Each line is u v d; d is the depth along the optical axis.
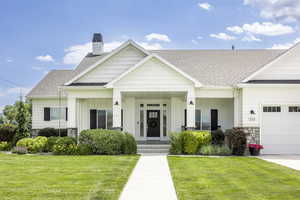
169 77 17.16
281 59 17.05
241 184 8.68
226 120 20.81
